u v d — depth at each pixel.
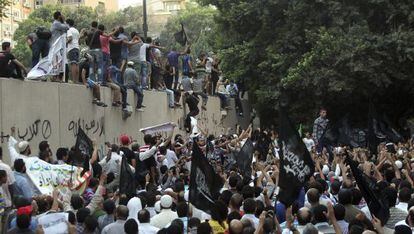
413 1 32.12
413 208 9.59
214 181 10.15
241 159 16.83
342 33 31.80
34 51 18.08
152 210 11.59
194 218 9.60
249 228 8.81
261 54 34.47
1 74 16.45
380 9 33.12
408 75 32.25
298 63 31.53
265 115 37.84
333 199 12.90
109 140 21.22
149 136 17.22
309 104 33.50
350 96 33.78
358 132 23.11
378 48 31.38
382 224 10.04
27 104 17.05
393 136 21.08
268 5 33.69
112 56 22.09
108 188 13.55
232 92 35.69
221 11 35.91
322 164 18.33
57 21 18.45
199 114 29.53
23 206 10.41
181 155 19.73
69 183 12.91
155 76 25.62
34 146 17.25
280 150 9.99
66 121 18.75
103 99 20.89
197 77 31.00
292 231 9.58
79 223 10.20
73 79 19.44
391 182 14.04
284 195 9.95
